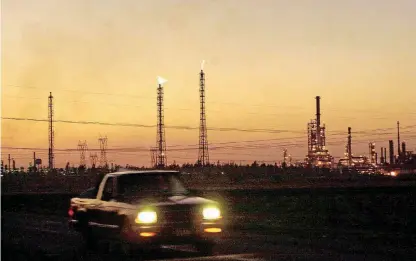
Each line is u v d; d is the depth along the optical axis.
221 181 90.81
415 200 39.75
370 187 66.81
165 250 16.41
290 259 14.38
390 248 16.42
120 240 15.32
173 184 16.77
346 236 19.72
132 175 16.50
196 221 14.88
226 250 16.28
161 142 79.56
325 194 50.88
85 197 17.83
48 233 22.08
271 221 26.19
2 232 22.42
